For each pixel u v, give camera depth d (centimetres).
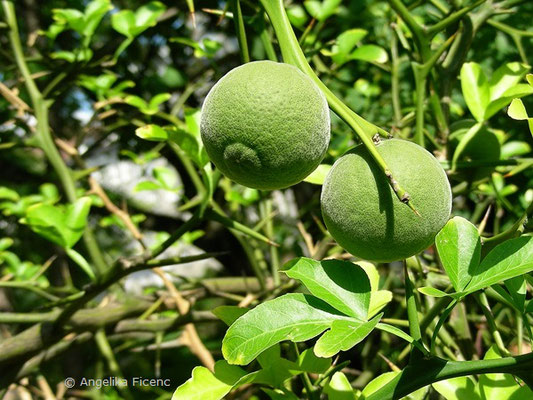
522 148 42
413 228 22
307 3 42
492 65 55
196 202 46
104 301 49
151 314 49
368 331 20
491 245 26
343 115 22
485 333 42
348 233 22
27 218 35
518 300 22
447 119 38
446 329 38
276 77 22
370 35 56
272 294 43
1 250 53
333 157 46
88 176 48
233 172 23
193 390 24
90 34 46
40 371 48
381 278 49
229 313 26
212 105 22
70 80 48
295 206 69
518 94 32
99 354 48
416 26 34
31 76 48
